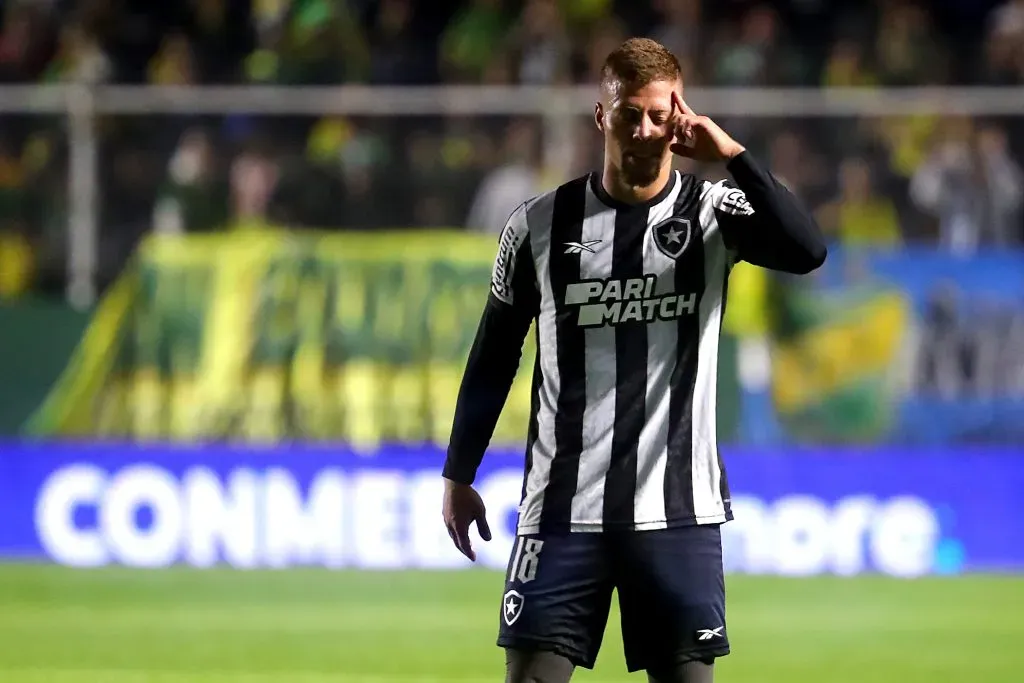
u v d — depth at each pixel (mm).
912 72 39750
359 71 39062
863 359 35188
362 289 36000
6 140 36531
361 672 24688
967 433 35219
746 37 40562
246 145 36375
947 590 33094
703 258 13211
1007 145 35719
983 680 24484
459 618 29594
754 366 35250
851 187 35719
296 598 31766
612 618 29953
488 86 39875
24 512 36281
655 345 13227
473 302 35812
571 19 41406
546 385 13445
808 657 26250
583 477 13242
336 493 35688
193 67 41125
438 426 35688
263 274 36156
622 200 13266
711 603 13133
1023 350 35062
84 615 29938
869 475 35250
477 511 13852
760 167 12664
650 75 12570
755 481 35188
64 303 36406
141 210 36469
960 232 35500
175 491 35938
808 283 35250
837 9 43469
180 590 32719
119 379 36250
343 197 36250
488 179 36031
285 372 35969
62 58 41531
